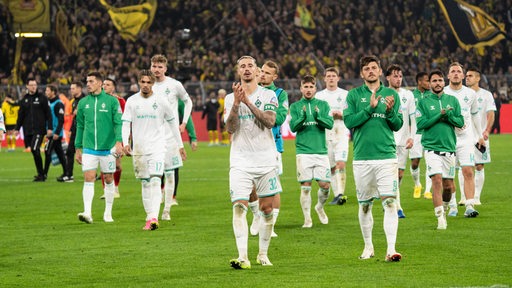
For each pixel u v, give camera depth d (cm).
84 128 1941
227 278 1256
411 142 2109
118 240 1647
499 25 6806
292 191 2545
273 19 6469
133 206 2248
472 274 1263
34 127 3003
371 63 1397
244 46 6262
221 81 5981
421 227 1767
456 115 1766
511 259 1388
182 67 5419
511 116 6138
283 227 1814
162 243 1603
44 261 1422
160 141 1852
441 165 1758
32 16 5634
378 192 1406
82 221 1941
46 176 3031
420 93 2141
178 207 2203
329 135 2205
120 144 1884
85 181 1931
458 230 1711
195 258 1437
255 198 1688
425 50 6650
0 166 3700
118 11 6044
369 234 1422
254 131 1345
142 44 6019
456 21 6706
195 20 6381
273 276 1266
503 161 3534
